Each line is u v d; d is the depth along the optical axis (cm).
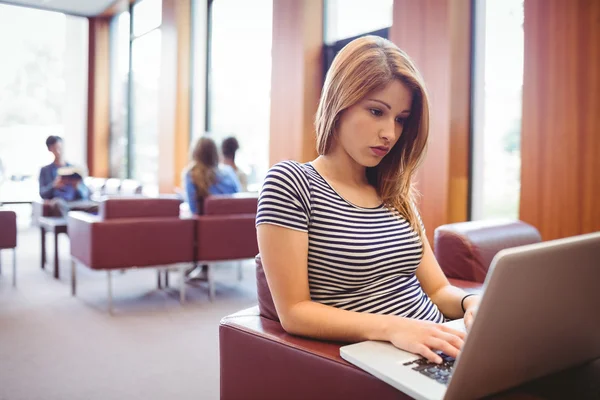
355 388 94
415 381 84
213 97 742
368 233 116
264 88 620
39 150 951
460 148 373
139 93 897
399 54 115
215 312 364
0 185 906
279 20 556
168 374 250
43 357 272
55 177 571
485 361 75
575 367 100
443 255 201
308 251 113
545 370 89
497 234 204
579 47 284
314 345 106
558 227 295
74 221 396
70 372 251
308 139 532
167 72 765
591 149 280
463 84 371
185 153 758
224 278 480
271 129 570
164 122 775
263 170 631
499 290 69
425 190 384
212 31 739
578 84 285
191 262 393
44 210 524
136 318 348
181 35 745
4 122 918
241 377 120
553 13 295
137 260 370
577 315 83
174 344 295
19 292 417
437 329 96
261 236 111
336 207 115
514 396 86
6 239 429
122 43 945
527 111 309
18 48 930
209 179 440
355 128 113
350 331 104
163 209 383
